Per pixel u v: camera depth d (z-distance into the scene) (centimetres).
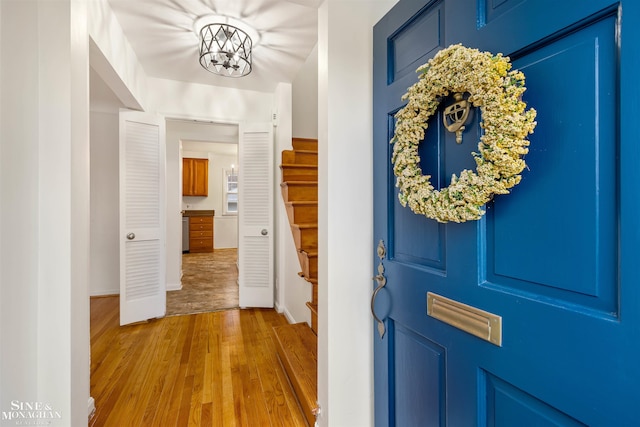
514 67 67
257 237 332
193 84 312
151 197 295
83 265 120
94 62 186
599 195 53
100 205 377
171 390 182
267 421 155
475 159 69
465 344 80
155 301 298
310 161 315
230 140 439
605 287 52
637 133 48
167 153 407
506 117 61
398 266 107
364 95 127
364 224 127
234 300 365
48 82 106
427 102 83
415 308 99
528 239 64
